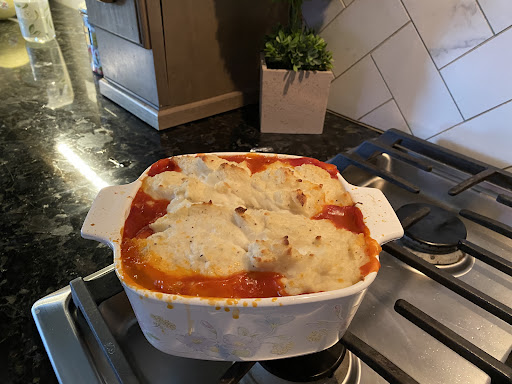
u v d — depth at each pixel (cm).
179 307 32
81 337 41
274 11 86
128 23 70
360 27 77
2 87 96
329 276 35
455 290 44
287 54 74
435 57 68
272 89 76
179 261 36
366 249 38
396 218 41
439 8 65
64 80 101
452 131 71
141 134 80
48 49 120
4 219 57
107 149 74
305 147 77
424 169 63
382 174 60
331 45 84
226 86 87
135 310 35
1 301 45
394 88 76
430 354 44
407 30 70
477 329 47
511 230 53
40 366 39
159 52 72
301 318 33
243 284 34
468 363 43
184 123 83
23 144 75
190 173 46
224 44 81
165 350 38
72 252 52
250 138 80
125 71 82
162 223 39
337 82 86
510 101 62
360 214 42
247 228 38
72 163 70
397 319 48
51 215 58
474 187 67
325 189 45
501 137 65
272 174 44
